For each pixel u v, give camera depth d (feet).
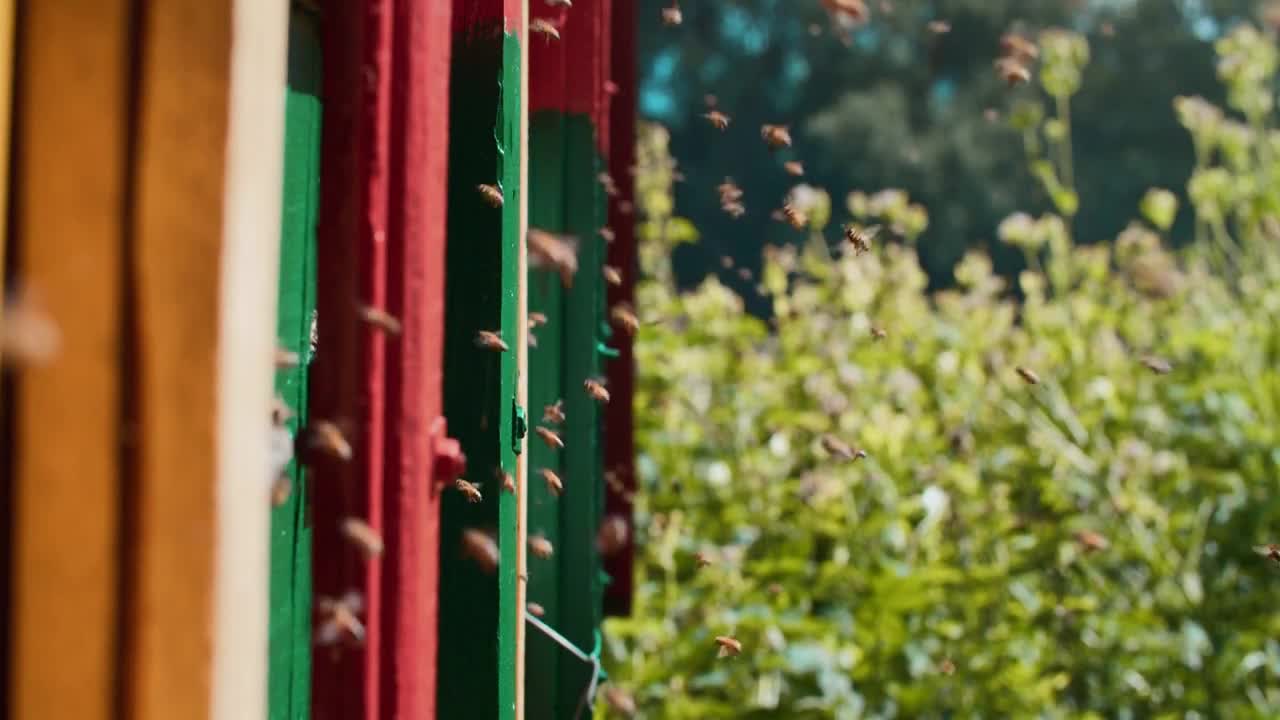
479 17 6.51
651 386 24.67
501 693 6.51
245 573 2.91
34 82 2.80
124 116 2.81
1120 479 20.44
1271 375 21.99
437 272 5.38
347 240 4.80
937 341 24.71
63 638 2.80
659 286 27.50
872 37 97.09
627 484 14.73
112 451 2.80
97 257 2.80
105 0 2.80
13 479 2.79
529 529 10.98
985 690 17.01
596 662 11.00
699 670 17.31
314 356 4.79
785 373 24.18
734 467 22.03
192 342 2.81
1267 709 17.81
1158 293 23.49
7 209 2.78
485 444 6.47
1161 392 22.76
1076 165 94.48
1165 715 17.56
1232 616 19.06
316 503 4.78
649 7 84.79
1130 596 19.30
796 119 98.32
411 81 4.99
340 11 4.79
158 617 2.80
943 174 92.17
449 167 6.49
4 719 2.79
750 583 19.06
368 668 4.86
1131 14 95.81
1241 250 25.86
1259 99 23.39
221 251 2.81
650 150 27.86
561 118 10.96
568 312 11.00
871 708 16.85
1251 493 20.52
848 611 18.81
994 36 94.94
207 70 2.82
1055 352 23.06
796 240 86.63
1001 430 21.29
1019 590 18.28
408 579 5.06
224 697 2.84
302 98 4.59
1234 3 96.89
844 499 19.49
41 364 2.75
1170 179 94.27
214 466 2.80
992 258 90.12
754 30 99.96
